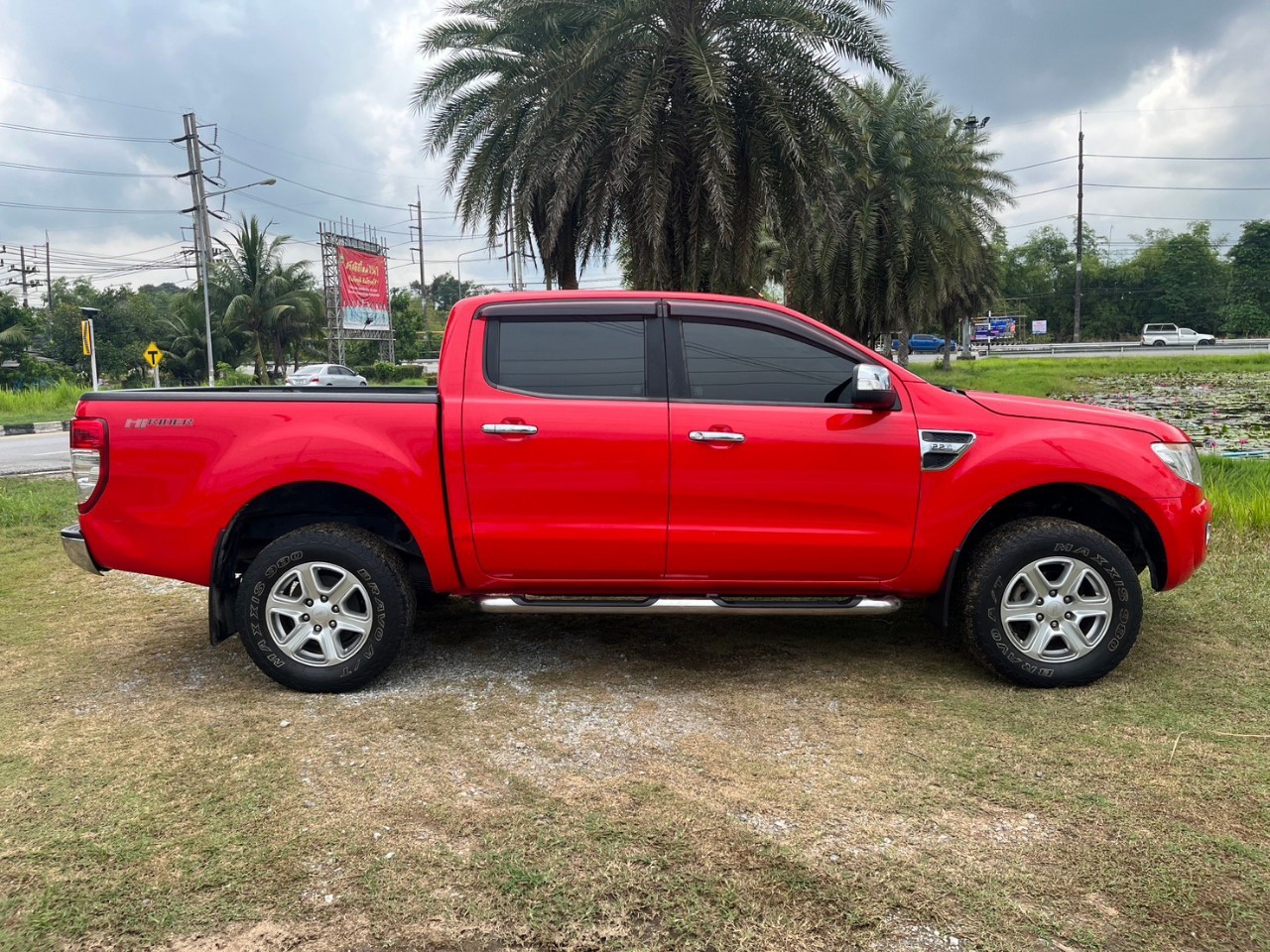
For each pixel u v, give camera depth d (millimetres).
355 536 3574
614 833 2533
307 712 3434
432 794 2770
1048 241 76875
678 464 3508
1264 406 16969
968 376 31281
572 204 13570
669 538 3543
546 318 3662
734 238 12875
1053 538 3502
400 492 3525
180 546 3576
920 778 2846
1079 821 2578
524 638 4348
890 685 3670
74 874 2344
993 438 3568
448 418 3533
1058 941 2062
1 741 3164
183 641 4340
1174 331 56875
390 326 53719
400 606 3574
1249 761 2938
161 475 3557
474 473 3521
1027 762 2953
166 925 2135
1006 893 2238
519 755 3049
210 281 39344
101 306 44594
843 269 21906
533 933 2109
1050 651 3609
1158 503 3570
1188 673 3723
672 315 3650
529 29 13797
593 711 3428
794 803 2695
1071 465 3531
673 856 2418
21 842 2496
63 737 3201
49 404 25734
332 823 2600
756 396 3598
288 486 3639
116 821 2609
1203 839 2475
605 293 3717
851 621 4602
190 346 39812
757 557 3576
